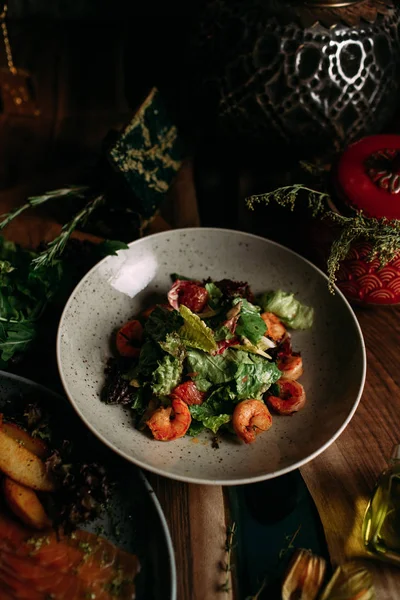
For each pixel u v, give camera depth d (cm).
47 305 77
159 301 77
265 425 66
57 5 112
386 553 61
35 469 63
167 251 79
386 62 80
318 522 65
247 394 68
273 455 65
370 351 77
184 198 90
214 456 65
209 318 71
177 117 91
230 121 83
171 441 65
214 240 79
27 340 73
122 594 58
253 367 68
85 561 60
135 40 97
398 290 76
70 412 67
